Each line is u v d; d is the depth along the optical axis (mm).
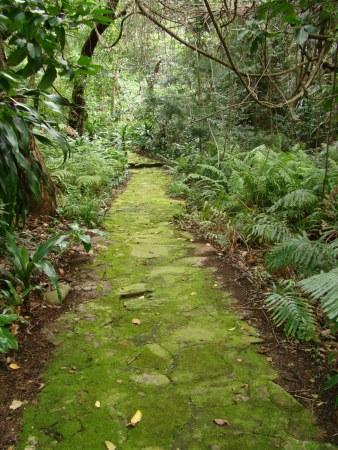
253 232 3969
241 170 5652
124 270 3730
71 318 2881
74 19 3109
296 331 2652
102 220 5238
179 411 2002
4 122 2758
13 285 3082
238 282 3473
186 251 4234
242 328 2766
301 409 2029
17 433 1873
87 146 7664
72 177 6281
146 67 6633
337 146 5547
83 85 8781
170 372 2299
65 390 2152
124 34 5465
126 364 2371
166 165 9562
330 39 2615
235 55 4766
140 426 1909
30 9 2908
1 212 2980
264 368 2348
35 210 4555
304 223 4188
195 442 1820
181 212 5754
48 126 3166
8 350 2451
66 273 3623
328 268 2904
